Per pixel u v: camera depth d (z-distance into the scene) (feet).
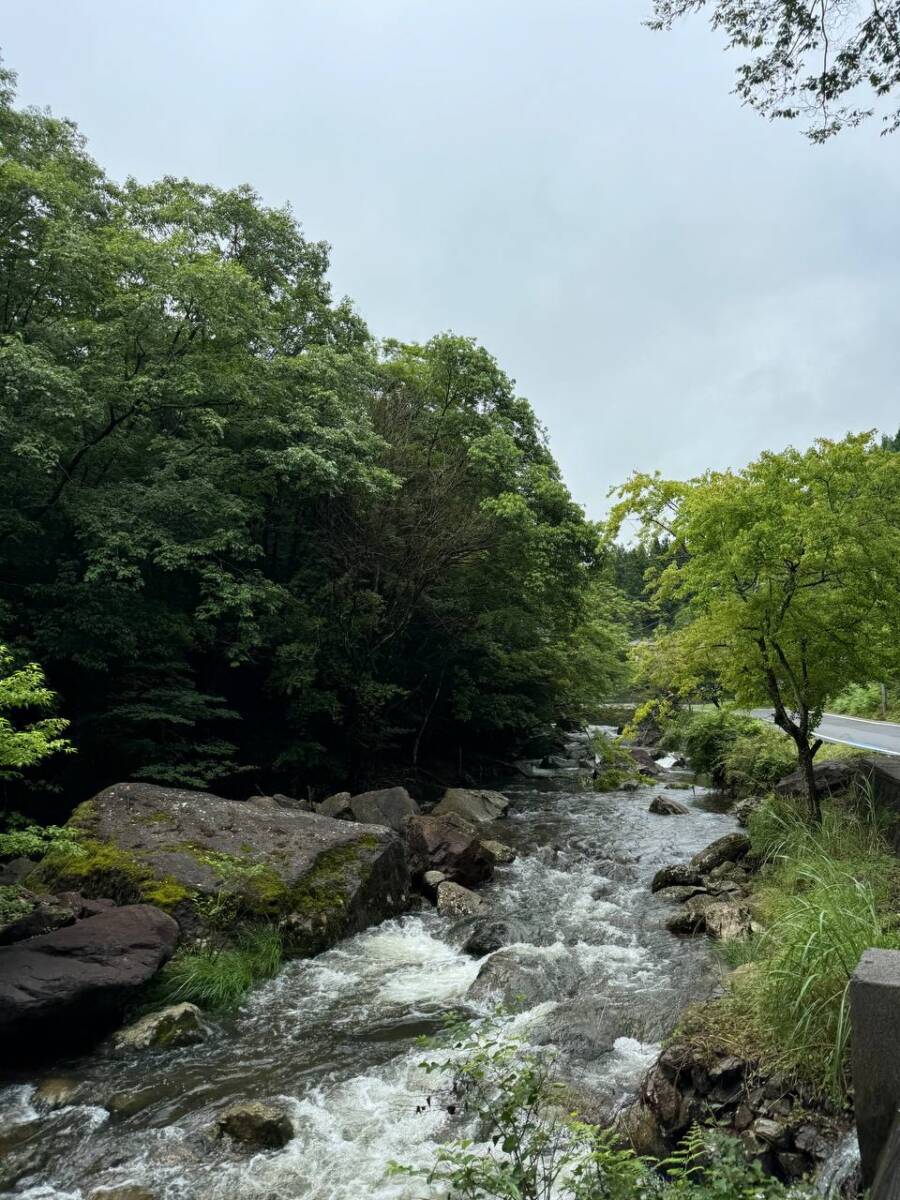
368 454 52.70
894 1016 10.36
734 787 57.06
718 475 33.12
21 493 40.83
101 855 26.66
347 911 27.81
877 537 29.66
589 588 70.69
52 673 43.78
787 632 32.55
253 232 61.26
